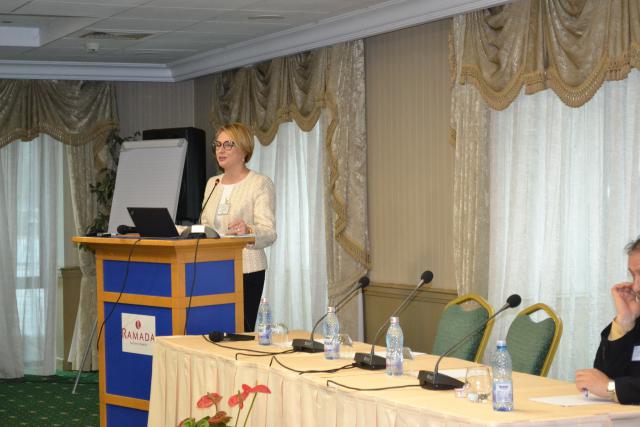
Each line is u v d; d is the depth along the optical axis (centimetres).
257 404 406
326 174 772
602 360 360
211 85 945
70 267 927
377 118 746
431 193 698
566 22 571
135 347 497
